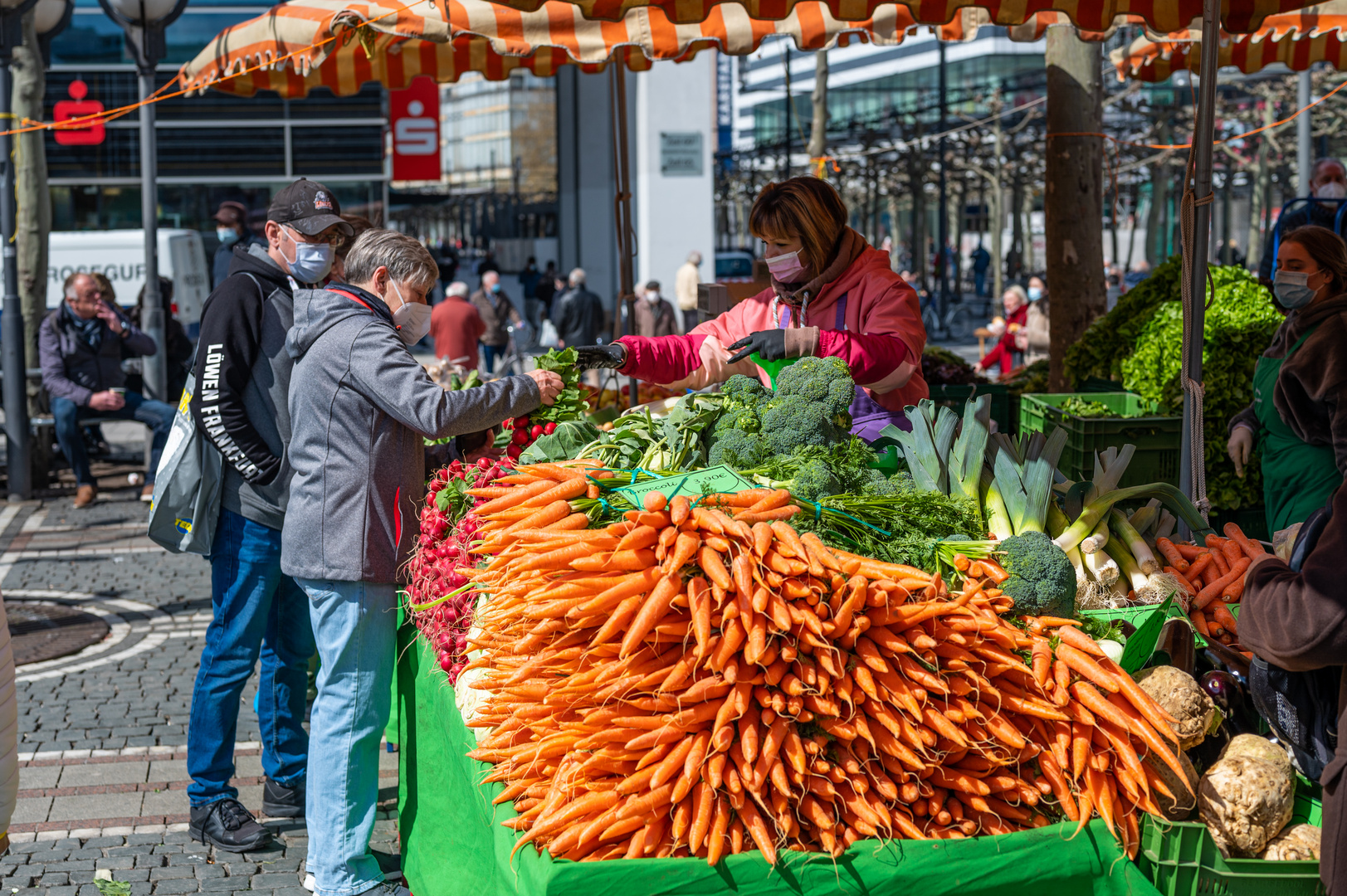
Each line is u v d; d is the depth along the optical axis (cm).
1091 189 758
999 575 266
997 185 3428
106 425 1520
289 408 362
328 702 344
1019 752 251
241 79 663
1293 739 248
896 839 242
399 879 373
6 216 1004
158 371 1098
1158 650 280
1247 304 524
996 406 695
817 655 238
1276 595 229
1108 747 253
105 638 653
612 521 283
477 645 280
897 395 391
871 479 313
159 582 771
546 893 229
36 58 1092
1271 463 428
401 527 342
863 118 4309
